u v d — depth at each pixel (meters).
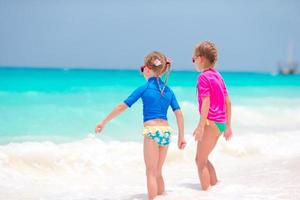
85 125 12.11
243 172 7.32
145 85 5.50
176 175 7.57
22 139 10.12
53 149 8.27
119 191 6.34
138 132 11.53
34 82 26.16
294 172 6.81
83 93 19.69
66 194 6.18
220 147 9.63
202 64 5.85
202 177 5.85
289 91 27.00
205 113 5.57
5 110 13.91
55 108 14.56
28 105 15.13
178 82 32.03
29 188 6.52
